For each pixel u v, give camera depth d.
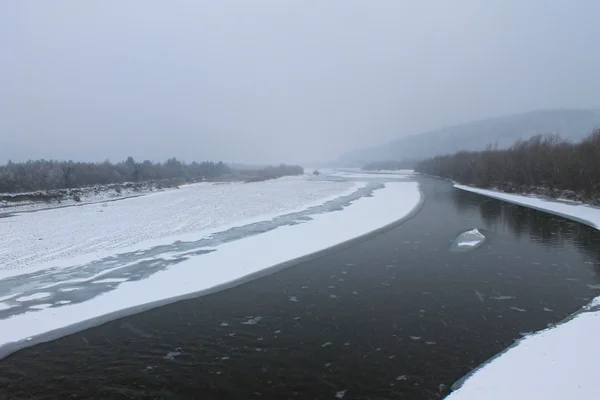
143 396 9.10
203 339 11.80
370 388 9.21
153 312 13.76
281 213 34.12
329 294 15.26
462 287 15.70
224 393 9.16
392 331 12.05
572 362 9.63
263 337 11.86
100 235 26.05
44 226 29.91
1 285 16.39
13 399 9.02
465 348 10.88
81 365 10.47
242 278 17.17
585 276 16.69
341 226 27.83
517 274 17.16
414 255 20.56
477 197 47.41
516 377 9.19
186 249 21.80
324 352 10.91
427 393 8.95
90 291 15.63
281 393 9.12
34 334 12.16
